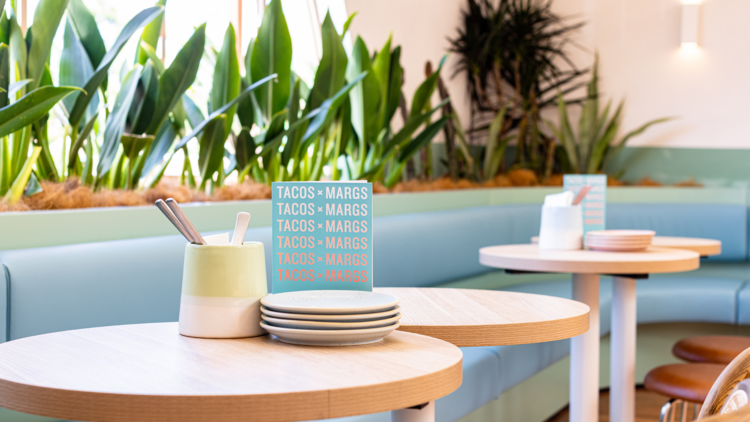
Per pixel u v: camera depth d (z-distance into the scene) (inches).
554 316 40.0
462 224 107.5
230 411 24.5
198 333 34.3
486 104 173.8
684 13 161.3
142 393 24.7
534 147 164.1
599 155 162.1
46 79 68.9
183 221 34.2
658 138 166.9
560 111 161.2
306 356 30.4
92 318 51.5
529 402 91.0
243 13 115.8
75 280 50.5
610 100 163.5
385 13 137.2
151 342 33.3
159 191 72.9
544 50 170.9
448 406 64.6
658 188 150.5
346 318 31.8
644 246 74.2
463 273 108.0
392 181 113.0
